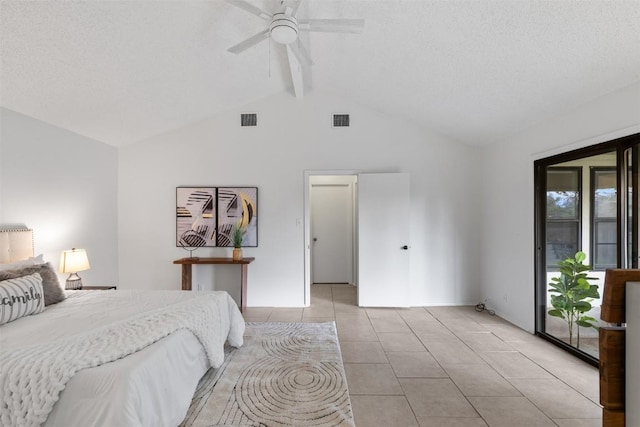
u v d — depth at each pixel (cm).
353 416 204
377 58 325
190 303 258
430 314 416
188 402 206
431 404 218
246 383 241
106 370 155
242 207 450
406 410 211
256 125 454
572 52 229
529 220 352
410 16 248
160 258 452
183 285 421
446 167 456
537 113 319
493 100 327
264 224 454
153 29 254
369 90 404
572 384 243
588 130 274
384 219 444
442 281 458
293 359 282
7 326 207
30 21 215
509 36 234
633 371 92
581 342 292
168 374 185
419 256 456
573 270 294
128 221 451
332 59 353
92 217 404
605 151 259
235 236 432
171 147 452
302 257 454
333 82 415
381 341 327
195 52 302
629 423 94
